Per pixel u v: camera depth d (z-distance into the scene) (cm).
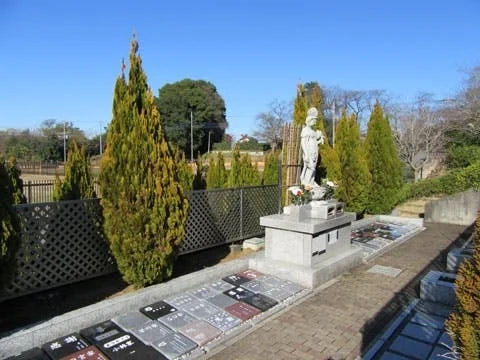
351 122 1248
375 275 743
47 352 425
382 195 1375
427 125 2678
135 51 619
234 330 493
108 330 477
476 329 251
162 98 5741
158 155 603
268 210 1039
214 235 888
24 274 548
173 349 438
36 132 6072
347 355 446
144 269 596
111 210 587
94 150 6050
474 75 2397
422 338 476
